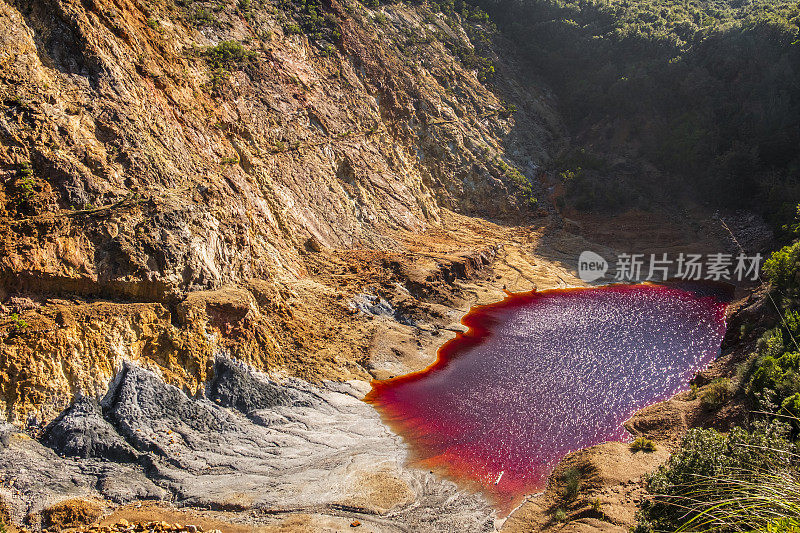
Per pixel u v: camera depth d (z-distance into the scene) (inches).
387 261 1429.6
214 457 774.5
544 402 976.9
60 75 1051.3
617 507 648.4
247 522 668.1
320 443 844.0
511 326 1307.8
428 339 1213.1
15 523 618.2
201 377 869.8
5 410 706.2
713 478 319.0
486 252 1665.8
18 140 916.0
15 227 840.9
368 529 671.1
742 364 920.9
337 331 1127.0
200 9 1563.7
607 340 1233.4
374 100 1900.8
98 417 756.6
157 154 1089.4
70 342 776.3
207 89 1364.4
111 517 650.8
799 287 1049.5
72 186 928.3
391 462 813.2
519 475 785.6
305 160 1489.9
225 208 1119.6
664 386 1025.5
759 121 1956.2
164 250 939.3
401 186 1763.0
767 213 1768.0
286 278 1191.6
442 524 688.4
